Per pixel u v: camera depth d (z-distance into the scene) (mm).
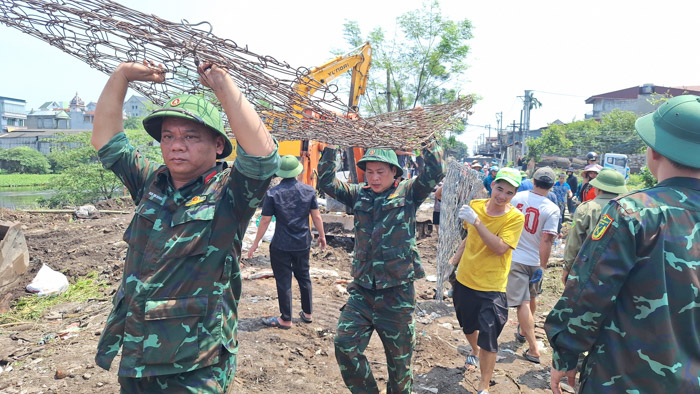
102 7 1586
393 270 3027
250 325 4902
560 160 42156
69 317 5059
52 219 11789
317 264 7898
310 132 2514
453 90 26469
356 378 3109
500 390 3848
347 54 10906
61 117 90438
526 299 4516
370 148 2951
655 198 1712
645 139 1801
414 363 4309
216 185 1830
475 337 4188
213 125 1782
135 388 1745
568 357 1877
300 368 4016
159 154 20188
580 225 4027
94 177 20734
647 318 1657
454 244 6852
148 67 1897
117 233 9492
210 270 1760
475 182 7926
